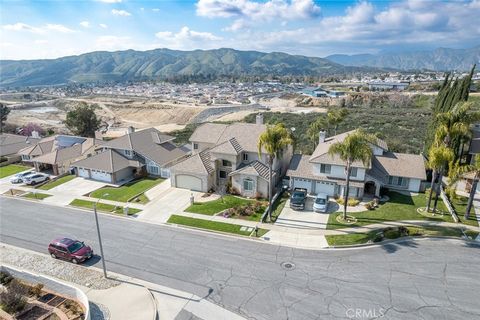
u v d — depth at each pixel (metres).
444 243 28.27
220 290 22.66
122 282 23.81
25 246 29.33
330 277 23.81
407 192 40.53
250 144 43.94
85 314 19.95
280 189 41.88
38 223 33.84
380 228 31.06
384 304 20.86
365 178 38.16
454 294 21.66
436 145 34.50
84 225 33.25
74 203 39.06
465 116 32.72
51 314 20.33
